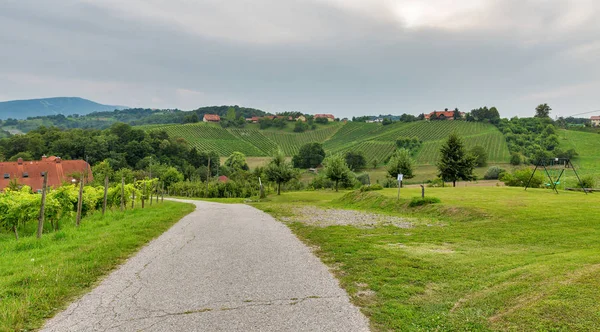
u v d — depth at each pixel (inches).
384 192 1132.5
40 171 2832.2
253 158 5123.0
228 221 673.6
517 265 305.3
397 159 1915.6
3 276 291.1
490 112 6028.5
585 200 767.1
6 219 534.3
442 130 5639.8
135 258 361.4
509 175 1614.2
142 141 4057.6
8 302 231.0
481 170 3326.8
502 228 520.7
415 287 265.4
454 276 287.9
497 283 261.0
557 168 2356.1
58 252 378.0
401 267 317.4
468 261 332.5
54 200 581.6
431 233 507.5
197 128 6323.8
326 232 519.2
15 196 576.1
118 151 3939.5
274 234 512.7
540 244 407.2
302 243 443.2
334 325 201.6
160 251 394.9
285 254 379.2
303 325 201.3
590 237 430.0
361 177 2847.0
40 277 283.1
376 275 295.7
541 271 268.2
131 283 278.4
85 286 272.7
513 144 4185.5
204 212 890.7
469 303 229.0
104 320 208.7
